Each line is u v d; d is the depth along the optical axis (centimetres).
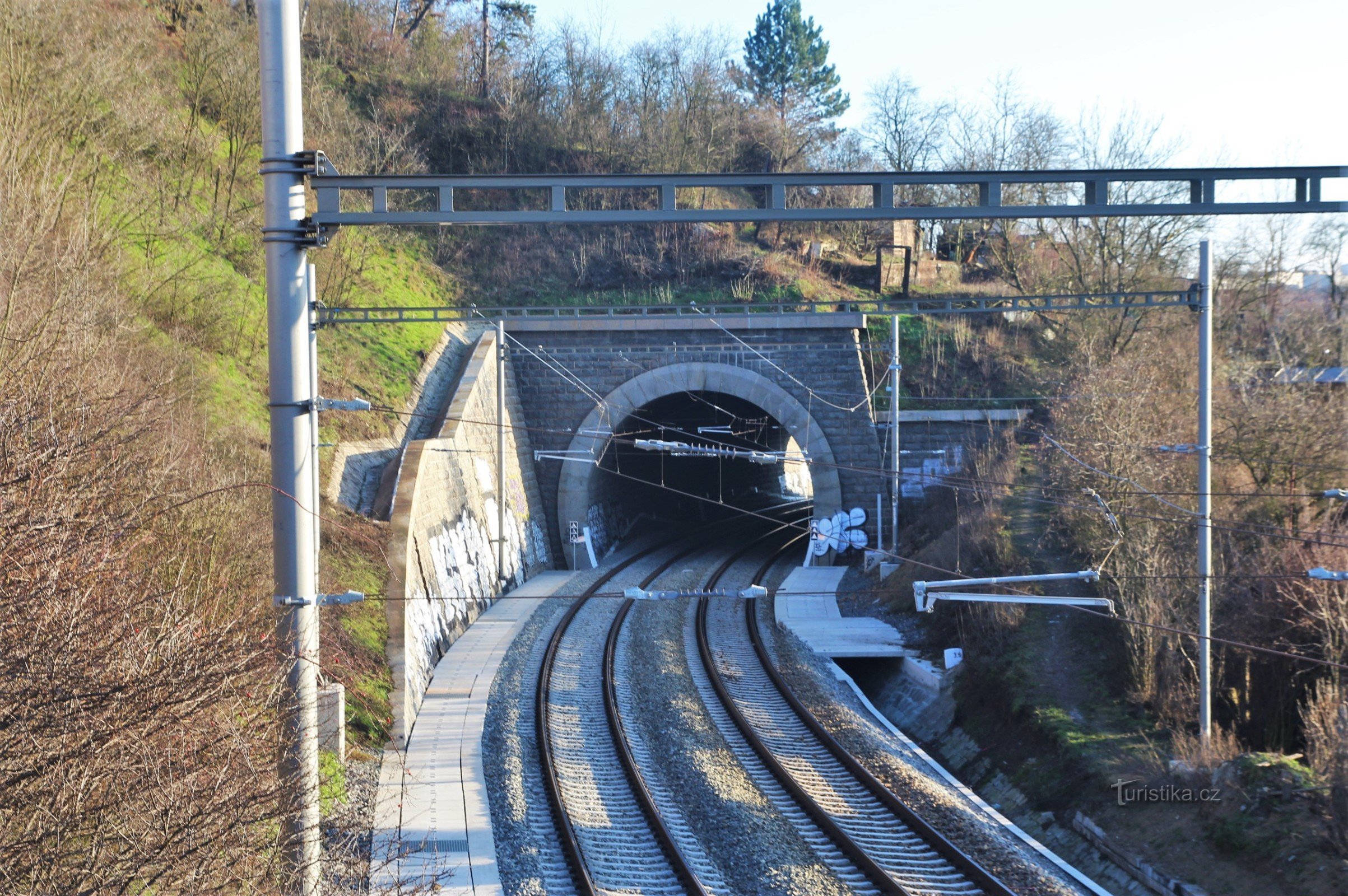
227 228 2502
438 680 1822
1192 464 2073
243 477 1403
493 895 988
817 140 6250
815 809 1289
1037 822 1441
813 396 3188
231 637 739
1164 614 1647
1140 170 841
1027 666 1814
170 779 573
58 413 826
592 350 3184
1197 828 1262
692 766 1451
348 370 2498
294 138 661
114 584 669
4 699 540
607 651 2062
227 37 2903
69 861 545
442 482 2261
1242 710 1562
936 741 1847
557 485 3228
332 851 774
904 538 3095
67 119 1809
